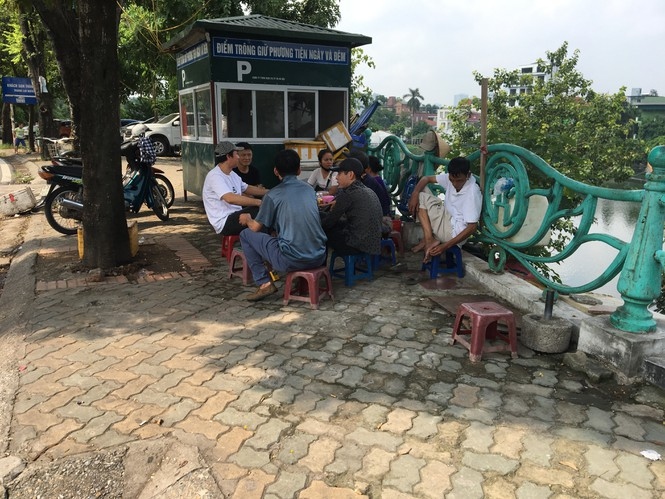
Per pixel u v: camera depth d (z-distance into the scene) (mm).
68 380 3217
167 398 2992
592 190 3604
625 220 9000
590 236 3689
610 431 2645
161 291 4887
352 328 3973
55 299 4684
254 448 2535
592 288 3715
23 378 3250
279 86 7453
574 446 2525
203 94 7562
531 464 2398
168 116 21609
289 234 4180
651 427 2676
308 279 4348
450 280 5066
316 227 4262
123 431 2689
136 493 2295
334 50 7727
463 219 4871
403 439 2596
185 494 2246
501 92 19250
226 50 7023
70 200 7020
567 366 3336
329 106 7973
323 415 2811
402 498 2195
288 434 2645
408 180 6512
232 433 2658
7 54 25344
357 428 2693
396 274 5324
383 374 3256
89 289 4953
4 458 2510
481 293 4695
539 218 4387
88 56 5082
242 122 7363
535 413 2812
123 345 3713
